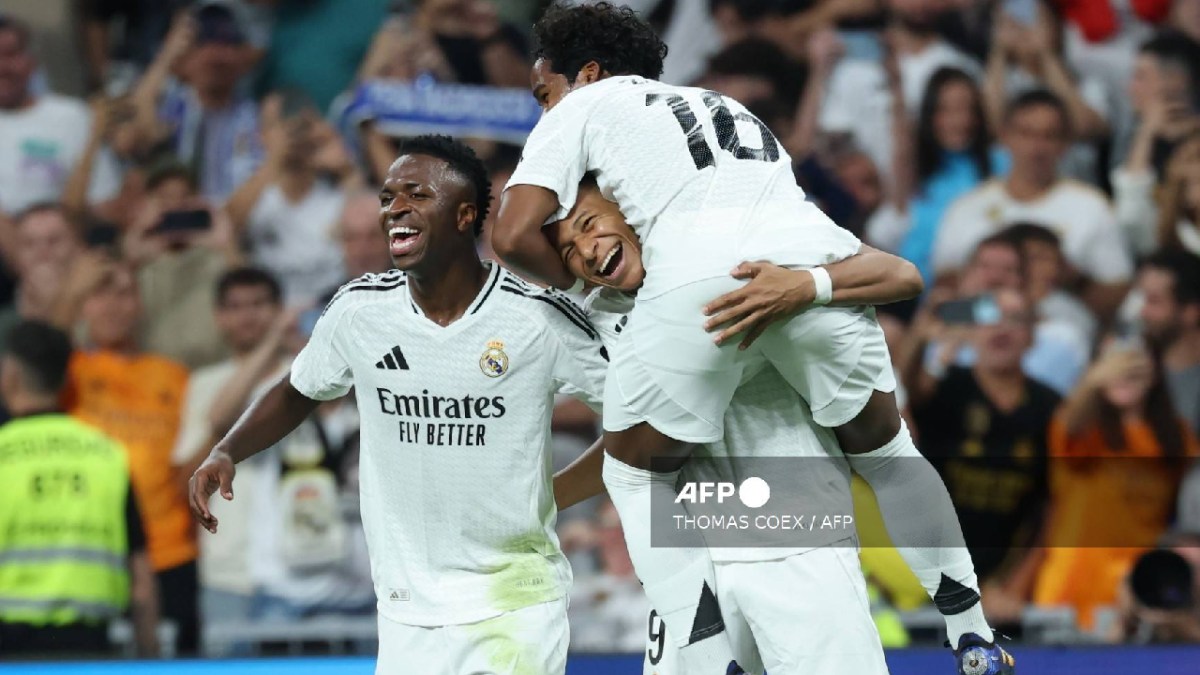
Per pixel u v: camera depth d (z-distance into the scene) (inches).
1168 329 987.9
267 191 965.2
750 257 460.4
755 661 520.7
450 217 496.1
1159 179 1046.4
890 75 1026.1
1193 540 935.0
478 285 506.9
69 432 853.2
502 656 508.7
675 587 486.9
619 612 860.6
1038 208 1012.5
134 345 921.5
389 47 988.6
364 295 511.8
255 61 987.9
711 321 454.3
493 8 1000.9
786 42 1028.5
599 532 885.2
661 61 527.2
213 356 925.2
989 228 1005.2
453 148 507.8
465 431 504.4
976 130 1021.8
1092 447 947.3
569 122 481.7
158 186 964.6
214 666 751.7
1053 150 1019.9
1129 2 1078.4
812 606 488.7
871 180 1010.7
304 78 986.1
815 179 1006.4
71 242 947.3
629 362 473.1
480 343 501.4
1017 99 1031.0
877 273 465.7
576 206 482.0
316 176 972.6
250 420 538.3
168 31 986.7
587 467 553.9
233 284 926.4
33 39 974.4
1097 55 1063.6
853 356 472.1
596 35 513.7
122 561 846.5
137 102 982.4
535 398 506.0
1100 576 908.0
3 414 857.5
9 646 814.5
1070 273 1002.1
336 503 877.2
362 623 864.9
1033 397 951.0
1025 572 915.4
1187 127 1053.8
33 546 830.5
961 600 512.4
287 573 869.8
